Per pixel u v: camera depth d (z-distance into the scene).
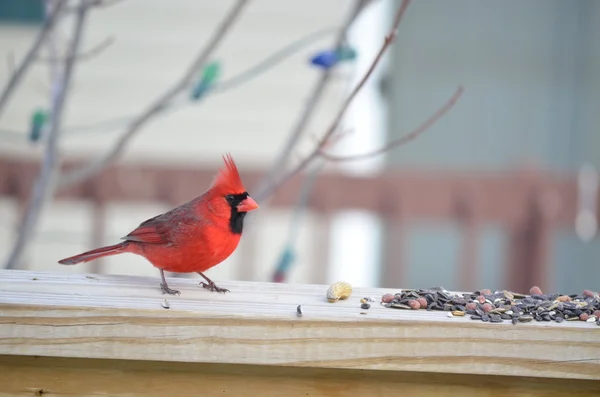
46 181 8.05
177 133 13.57
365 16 13.38
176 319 4.66
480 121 16.25
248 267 11.70
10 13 13.52
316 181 10.85
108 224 12.26
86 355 4.63
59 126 8.06
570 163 16.59
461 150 16.25
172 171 10.99
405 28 16.02
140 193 10.98
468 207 10.78
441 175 10.84
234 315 4.67
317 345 4.69
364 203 10.89
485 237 15.66
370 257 13.52
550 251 10.71
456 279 15.99
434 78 16.12
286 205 10.88
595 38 16.45
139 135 13.55
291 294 5.37
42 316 4.61
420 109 16.09
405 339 4.70
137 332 4.64
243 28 13.37
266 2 13.31
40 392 4.81
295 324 4.68
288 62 13.41
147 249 5.71
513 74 16.33
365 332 4.70
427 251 16.09
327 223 10.95
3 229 13.35
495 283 15.66
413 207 10.84
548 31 16.41
